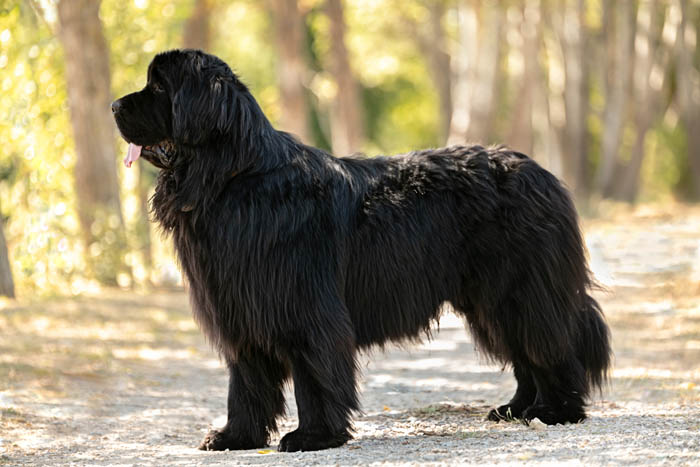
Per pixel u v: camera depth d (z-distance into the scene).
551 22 45.03
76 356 12.12
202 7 29.47
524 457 6.14
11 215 18.88
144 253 21.22
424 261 7.27
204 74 6.77
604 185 45.22
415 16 45.34
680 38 48.44
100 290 19.36
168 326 15.16
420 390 10.38
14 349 12.24
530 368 7.71
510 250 7.44
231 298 6.88
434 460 6.30
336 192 7.09
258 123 6.87
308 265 6.84
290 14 31.97
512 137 40.41
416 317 7.32
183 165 6.85
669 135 55.47
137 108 6.88
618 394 9.34
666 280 19.23
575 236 7.69
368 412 9.00
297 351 6.90
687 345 12.62
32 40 19.19
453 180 7.45
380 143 66.25
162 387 10.72
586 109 44.44
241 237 6.76
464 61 36.09
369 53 50.28
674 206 46.44
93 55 19.98
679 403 8.67
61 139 20.05
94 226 19.95
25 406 9.17
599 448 6.35
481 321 7.70
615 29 48.31
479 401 9.52
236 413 7.41
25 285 18.52
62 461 7.06
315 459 6.50
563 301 7.54
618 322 14.76
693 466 5.64
